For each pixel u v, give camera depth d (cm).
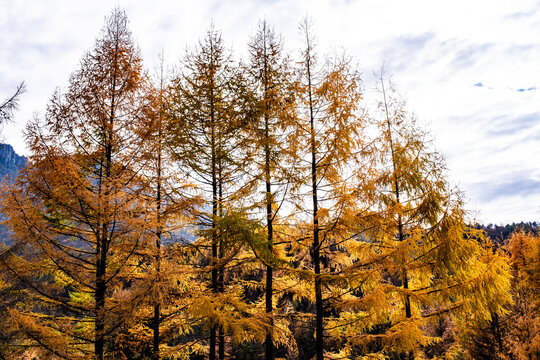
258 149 935
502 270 738
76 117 762
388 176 940
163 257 804
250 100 936
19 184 654
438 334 2181
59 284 739
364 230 820
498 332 1470
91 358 659
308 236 886
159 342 926
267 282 896
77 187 693
